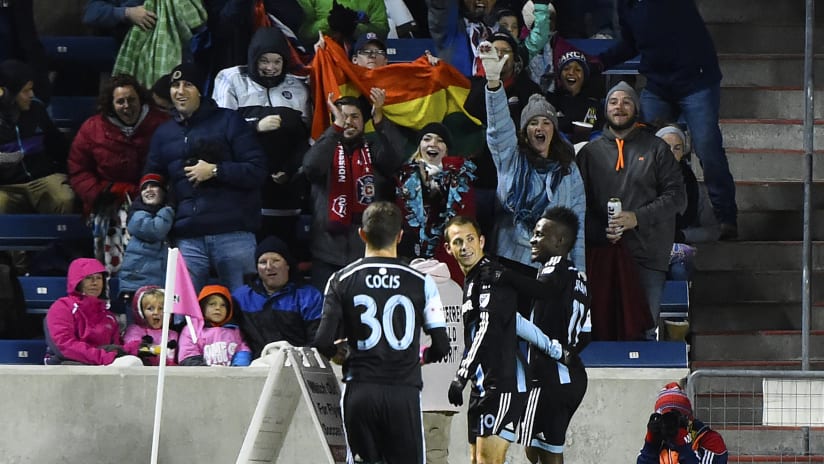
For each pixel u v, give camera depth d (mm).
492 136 39094
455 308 35031
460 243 32250
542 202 39156
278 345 37406
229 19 44812
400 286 30922
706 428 32781
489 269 32062
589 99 44594
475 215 40000
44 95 45906
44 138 44938
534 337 32406
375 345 30641
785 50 50594
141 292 38469
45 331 38688
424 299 31078
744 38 50562
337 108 40031
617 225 39312
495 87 38531
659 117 44844
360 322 30656
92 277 38531
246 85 42781
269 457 34375
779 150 47938
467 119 42906
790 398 36125
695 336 43188
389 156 40344
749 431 39406
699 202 44375
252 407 37219
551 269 32469
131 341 38375
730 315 44156
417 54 48219
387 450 30891
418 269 34250
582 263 39156
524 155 39406
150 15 46000
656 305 40625
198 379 37250
